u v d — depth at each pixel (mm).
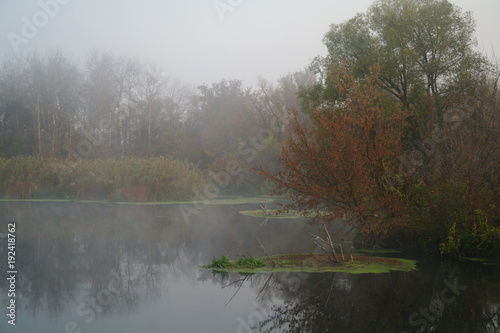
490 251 13875
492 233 13547
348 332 7895
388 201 14930
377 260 13750
